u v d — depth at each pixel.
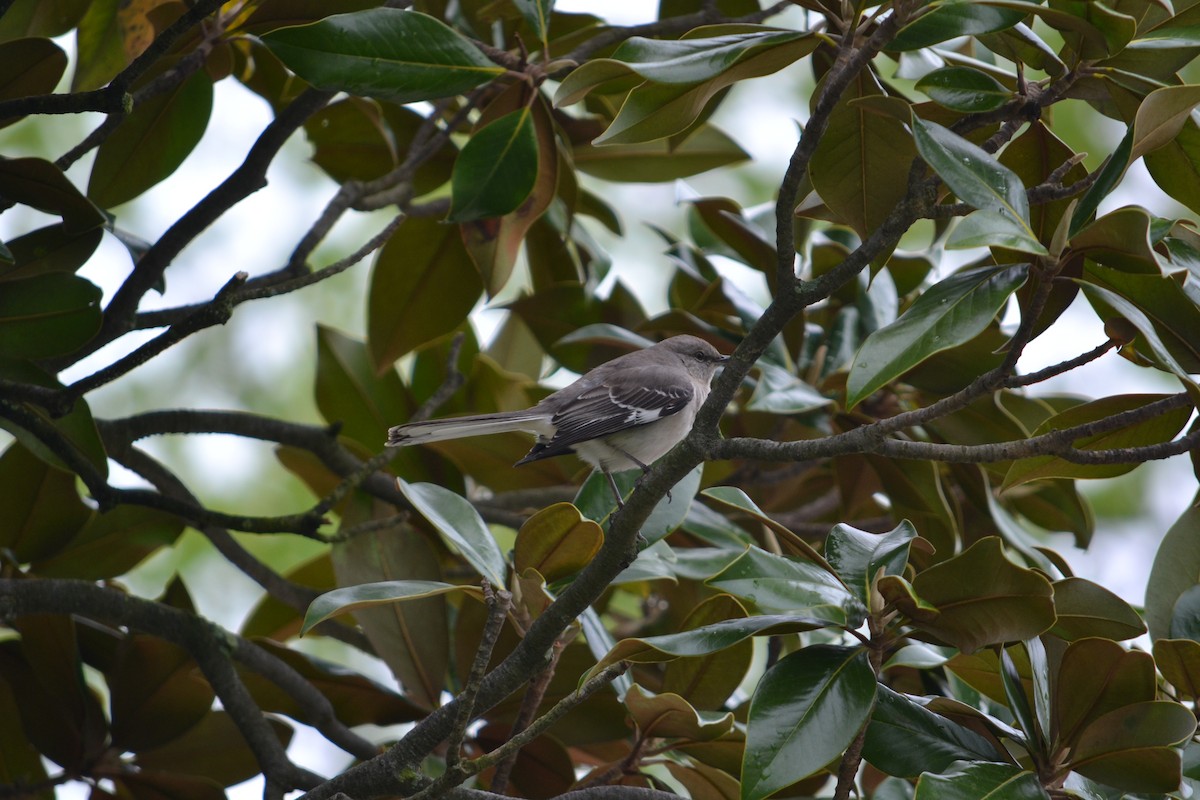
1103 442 5.75
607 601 9.75
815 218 7.21
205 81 8.35
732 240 9.67
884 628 5.24
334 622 9.19
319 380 10.18
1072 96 5.76
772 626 5.20
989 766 4.95
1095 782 5.15
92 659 8.54
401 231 9.35
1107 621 5.40
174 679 8.11
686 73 5.32
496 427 8.61
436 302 9.55
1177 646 5.23
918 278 9.77
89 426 7.42
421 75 6.18
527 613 6.30
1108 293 4.83
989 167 4.93
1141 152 4.89
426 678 8.03
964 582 4.83
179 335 7.14
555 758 7.27
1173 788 4.78
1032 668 5.39
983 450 4.93
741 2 8.91
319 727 7.83
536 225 10.06
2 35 8.27
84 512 8.48
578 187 8.85
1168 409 4.82
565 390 9.36
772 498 10.30
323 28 5.97
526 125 6.91
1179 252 5.63
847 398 5.04
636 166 9.87
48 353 7.21
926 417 5.03
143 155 8.49
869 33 5.70
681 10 9.32
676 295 10.77
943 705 5.44
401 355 9.65
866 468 8.91
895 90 7.45
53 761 8.11
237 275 7.15
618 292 10.38
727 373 5.14
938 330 5.06
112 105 6.17
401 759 5.86
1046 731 5.20
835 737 4.82
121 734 8.14
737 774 6.02
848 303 9.77
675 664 6.52
